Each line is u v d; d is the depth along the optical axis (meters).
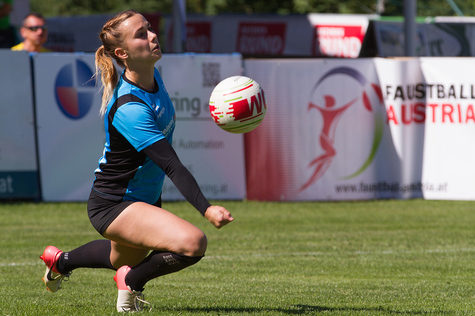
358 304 15.98
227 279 20.44
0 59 36.69
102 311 14.34
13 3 61.62
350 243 28.22
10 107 36.97
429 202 39.34
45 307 15.04
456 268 22.62
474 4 96.38
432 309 15.34
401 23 66.00
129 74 13.24
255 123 14.23
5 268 22.42
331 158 39.16
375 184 39.53
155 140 12.53
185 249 12.67
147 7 118.75
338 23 69.69
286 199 39.16
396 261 24.05
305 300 16.48
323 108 38.78
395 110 38.97
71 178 38.12
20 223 33.03
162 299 16.55
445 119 38.81
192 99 37.75
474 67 38.09
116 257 14.61
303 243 28.20
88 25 70.69
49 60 37.06
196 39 72.00
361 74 38.72
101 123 37.78
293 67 38.44
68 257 15.23
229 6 107.12
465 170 38.81
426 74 38.72
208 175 38.41
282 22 70.81
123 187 13.32
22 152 37.44
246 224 33.06
